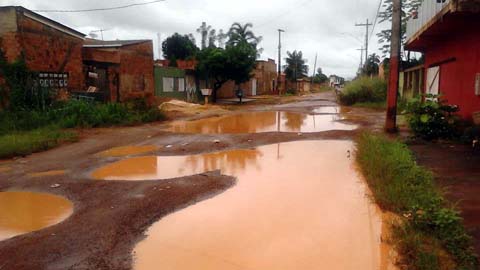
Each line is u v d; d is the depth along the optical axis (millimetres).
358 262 3980
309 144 10820
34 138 11391
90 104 16453
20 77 14867
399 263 3848
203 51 30750
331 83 117625
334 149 10008
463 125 10055
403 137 10797
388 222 4883
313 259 4082
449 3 8461
